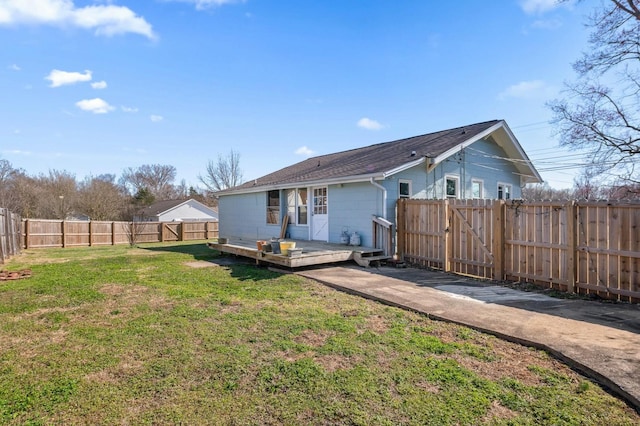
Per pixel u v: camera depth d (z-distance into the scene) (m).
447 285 6.33
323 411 2.46
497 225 6.88
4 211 10.86
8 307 5.29
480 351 3.43
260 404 2.56
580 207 5.70
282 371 3.06
